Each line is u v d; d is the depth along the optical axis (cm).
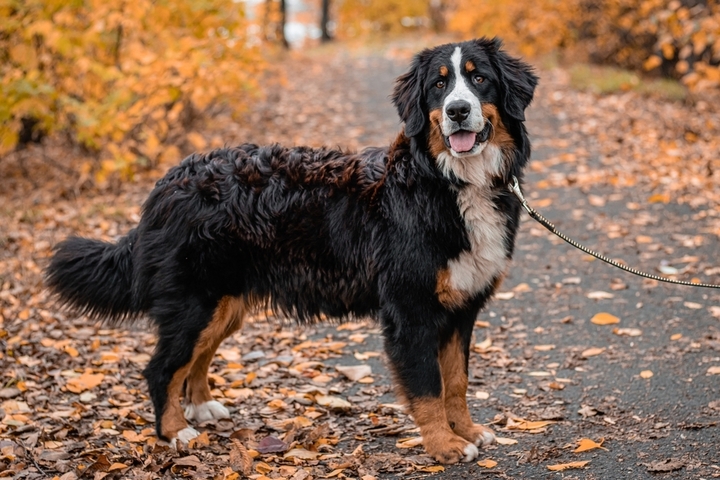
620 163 987
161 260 445
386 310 427
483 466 405
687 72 1333
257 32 1051
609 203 864
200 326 441
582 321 609
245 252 446
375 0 2939
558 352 560
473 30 1898
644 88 1333
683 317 598
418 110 424
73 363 554
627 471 386
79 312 489
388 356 427
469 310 435
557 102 1318
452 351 438
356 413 486
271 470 407
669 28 1119
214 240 438
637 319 603
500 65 426
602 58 1659
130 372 546
